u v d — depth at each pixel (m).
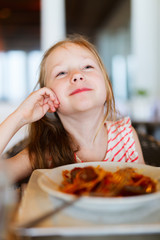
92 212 0.37
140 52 3.69
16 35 3.90
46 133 0.88
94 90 0.76
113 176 0.43
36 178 0.52
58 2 3.57
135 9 3.63
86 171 0.43
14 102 3.74
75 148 0.85
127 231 0.31
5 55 3.87
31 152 0.83
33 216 0.34
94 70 0.81
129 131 0.93
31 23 3.89
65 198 0.37
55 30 3.60
